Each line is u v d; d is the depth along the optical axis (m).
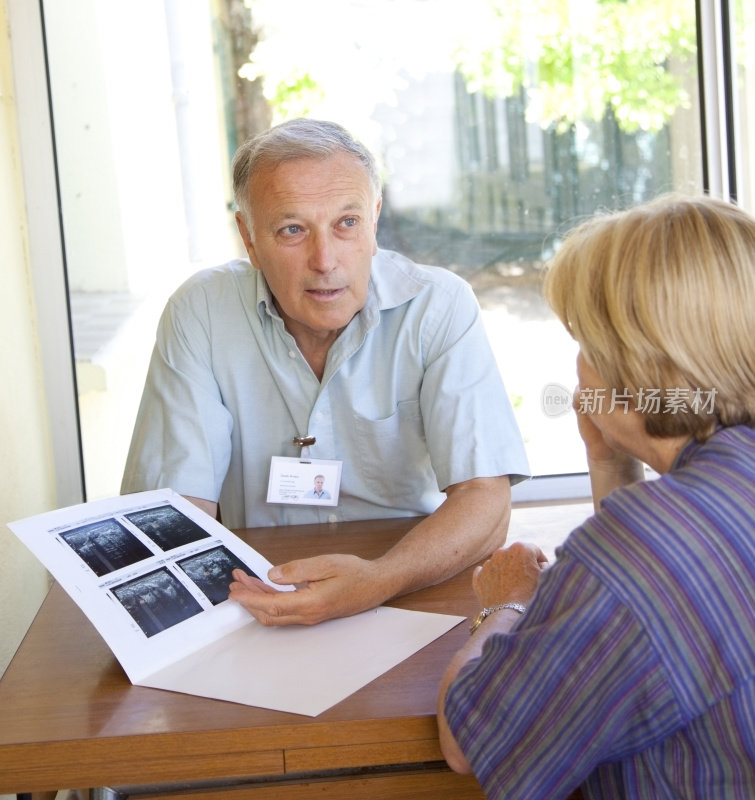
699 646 0.79
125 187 2.22
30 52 2.13
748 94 2.27
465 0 2.22
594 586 0.81
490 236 2.32
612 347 0.90
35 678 1.14
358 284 1.53
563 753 0.84
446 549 1.39
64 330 2.24
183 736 0.99
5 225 2.08
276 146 1.47
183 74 2.21
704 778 0.82
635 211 0.92
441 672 1.10
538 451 2.39
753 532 0.81
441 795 1.11
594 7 2.24
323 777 1.12
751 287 0.86
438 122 2.27
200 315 1.69
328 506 1.73
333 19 2.21
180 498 1.47
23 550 2.08
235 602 1.26
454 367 1.62
